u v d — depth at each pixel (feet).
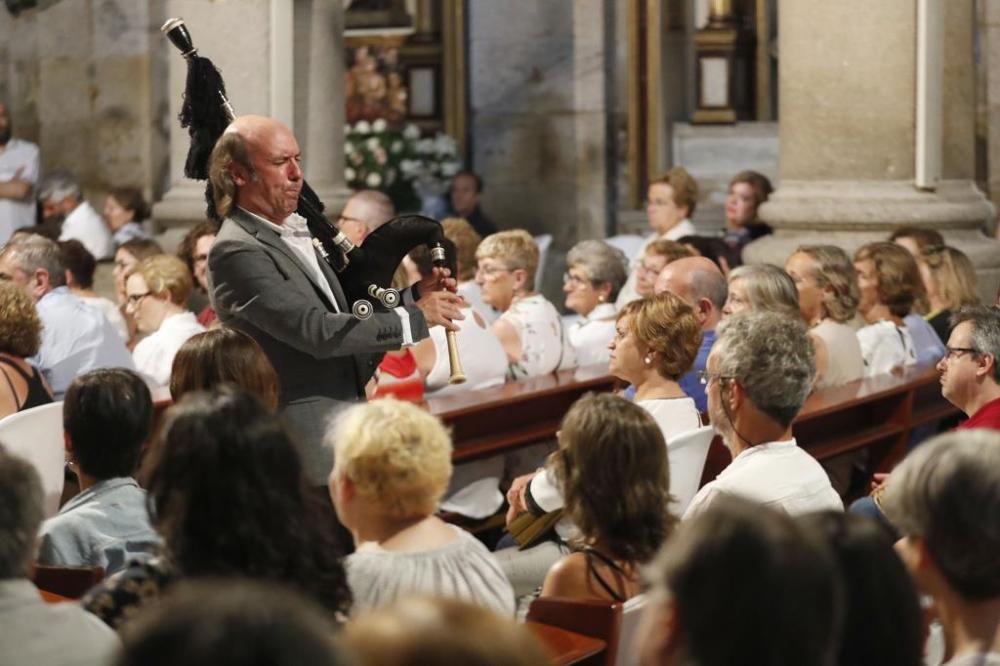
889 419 32.42
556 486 19.19
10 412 25.54
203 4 42.27
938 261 36.60
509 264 33.86
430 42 63.16
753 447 20.12
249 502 14.29
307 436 22.11
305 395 22.30
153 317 33.35
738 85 61.87
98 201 51.88
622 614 16.43
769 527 9.91
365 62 63.46
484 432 30.73
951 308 36.45
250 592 7.91
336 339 21.77
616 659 16.44
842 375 31.09
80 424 19.69
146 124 51.03
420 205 59.98
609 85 61.82
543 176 62.64
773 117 62.03
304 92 43.39
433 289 23.29
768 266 29.53
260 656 7.64
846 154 39.81
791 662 9.66
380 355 23.30
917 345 34.50
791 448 20.12
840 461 32.27
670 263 29.07
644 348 23.59
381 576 16.01
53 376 30.58
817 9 39.65
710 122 61.41
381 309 23.07
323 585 14.65
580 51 61.93
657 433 18.31
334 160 44.21
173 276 33.24
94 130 51.78
